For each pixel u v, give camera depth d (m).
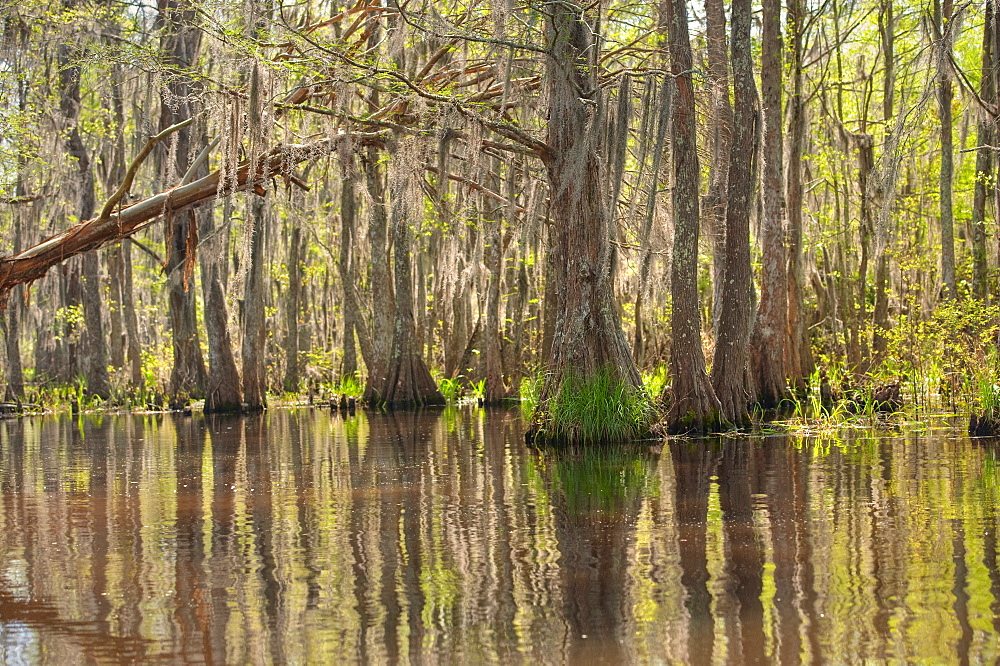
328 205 27.48
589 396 14.91
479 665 5.23
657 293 19.22
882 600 6.14
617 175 14.82
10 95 23.05
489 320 27.36
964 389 18.00
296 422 21.73
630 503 9.52
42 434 19.98
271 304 34.22
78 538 8.41
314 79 16.83
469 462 13.03
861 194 25.62
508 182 18.94
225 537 8.34
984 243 20.59
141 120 24.52
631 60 19.39
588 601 6.27
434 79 18.11
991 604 6.00
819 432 15.82
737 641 5.48
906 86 24.95
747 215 17.00
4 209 27.98
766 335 21.62
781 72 22.91
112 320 33.62
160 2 23.38
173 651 5.55
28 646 5.67
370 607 6.26
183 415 25.61
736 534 8.01
